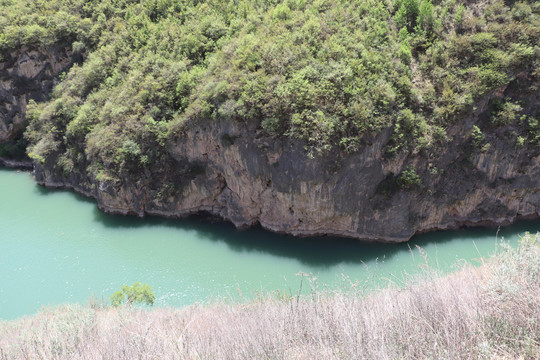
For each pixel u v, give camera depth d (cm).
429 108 4347
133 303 2823
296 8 5100
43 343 1392
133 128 4972
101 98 5616
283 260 4381
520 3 4441
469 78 4322
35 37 6488
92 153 5203
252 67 4416
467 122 4353
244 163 4559
